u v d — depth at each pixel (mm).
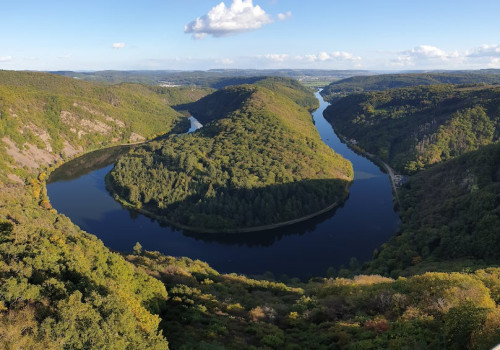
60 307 33656
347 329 42219
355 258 109562
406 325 37531
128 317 36188
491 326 30609
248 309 54906
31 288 35656
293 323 47719
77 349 31297
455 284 46625
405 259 96125
